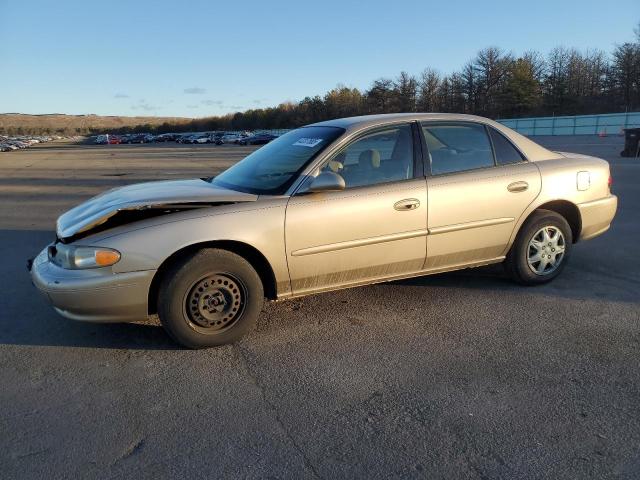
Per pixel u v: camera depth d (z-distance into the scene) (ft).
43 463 8.20
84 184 51.65
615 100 217.97
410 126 13.88
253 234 11.76
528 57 239.09
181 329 11.62
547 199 15.20
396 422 9.15
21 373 11.13
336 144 12.92
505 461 8.08
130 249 11.05
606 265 18.16
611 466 7.91
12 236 25.59
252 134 235.81
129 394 10.25
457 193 13.83
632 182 39.91
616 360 11.26
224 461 8.21
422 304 14.69
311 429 9.00
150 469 8.04
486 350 11.85
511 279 16.20
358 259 12.94
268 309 14.47
